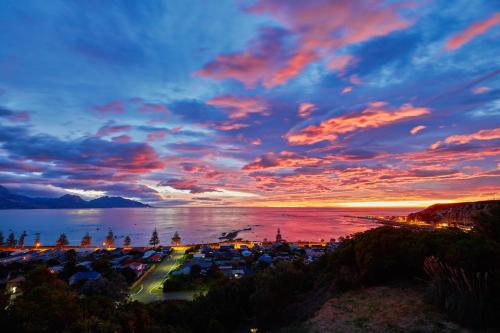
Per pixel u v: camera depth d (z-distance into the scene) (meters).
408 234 17.80
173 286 51.78
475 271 11.87
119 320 18.97
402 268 16.91
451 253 13.47
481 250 12.61
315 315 14.48
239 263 78.50
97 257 88.88
